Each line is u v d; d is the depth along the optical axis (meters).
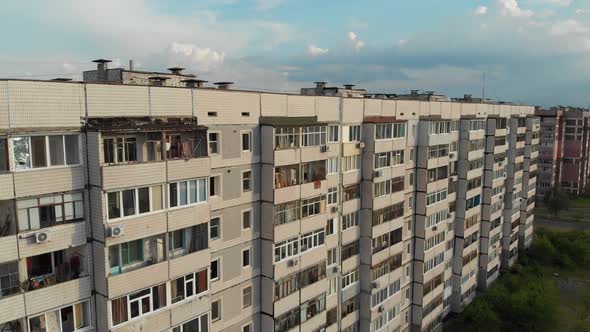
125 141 18.59
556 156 111.56
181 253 21.22
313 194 28.30
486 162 55.19
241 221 25.25
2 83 15.51
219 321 24.77
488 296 52.47
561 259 71.12
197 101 21.89
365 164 34.22
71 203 17.73
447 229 47.12
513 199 65.38
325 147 28.77
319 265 29.59
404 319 42.12
